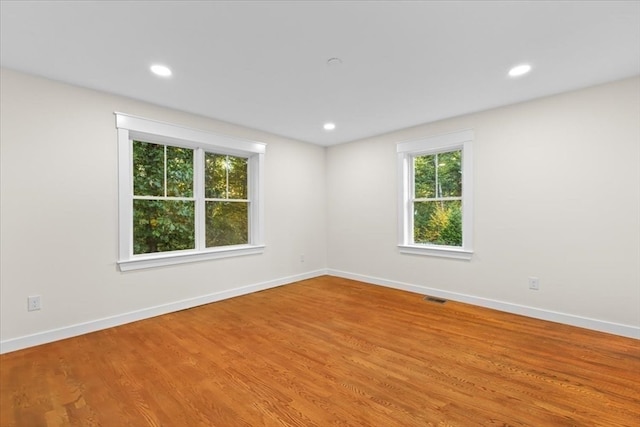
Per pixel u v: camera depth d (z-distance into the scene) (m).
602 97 2.79
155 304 3.31
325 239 5.34
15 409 1.73
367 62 2.38
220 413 1.70
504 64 2.42
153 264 3.28
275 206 4.55
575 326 2.93
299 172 4.89
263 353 2.42
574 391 1.88
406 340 2.65
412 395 1.86
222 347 2.53
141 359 2.32
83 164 2.83
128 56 2.28
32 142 2.57
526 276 3.23
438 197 4.05
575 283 2.94
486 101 3.22
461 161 3.82
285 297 3.98
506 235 3.36
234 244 4.21
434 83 2.77
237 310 3.47
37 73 2.54
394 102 3.23
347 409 1.73
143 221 3.36
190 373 2.12
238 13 1.78
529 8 1.75
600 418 1.63
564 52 2.24
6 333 2.44
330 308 3.53
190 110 3.47
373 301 3.78
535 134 3.16
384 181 4.51
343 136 4.64
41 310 2.60
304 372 2.13
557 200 3.04
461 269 3.73
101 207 2.94
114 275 3.02
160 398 1.83
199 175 3.79
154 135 3.33
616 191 2.73
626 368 2.14
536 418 1.64
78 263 2.80
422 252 4.09
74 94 2.78
